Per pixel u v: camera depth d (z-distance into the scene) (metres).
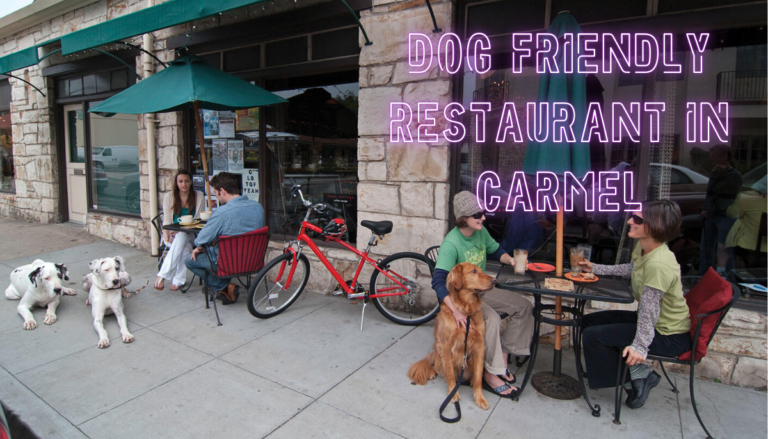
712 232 3.14
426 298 3.93
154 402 2.66
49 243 6.63
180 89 3.72
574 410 2.59
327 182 4.77
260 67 4.95
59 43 6.97
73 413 2.55
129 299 4.41
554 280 2.53
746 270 3.06
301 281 4.30
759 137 2.98
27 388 2.80
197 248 3.88
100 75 6.71
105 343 3.36
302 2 4.39
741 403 2.69
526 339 2.83
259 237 3.86
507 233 3.80
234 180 4.03
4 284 4.88
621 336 2.43
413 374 2.89
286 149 5.02
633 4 3.19
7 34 8.07
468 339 2.60
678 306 2.34
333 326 3.78
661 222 2.26
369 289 3.91
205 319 3.91
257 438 2.34
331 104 4.65
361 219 4.23
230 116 5.37
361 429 2.42
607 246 3.44
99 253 6.14
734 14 2.89
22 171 8.29
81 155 7.47
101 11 6.35
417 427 2.43
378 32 3.97
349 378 2.94
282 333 3.63
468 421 2.48
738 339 2.87
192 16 3.67
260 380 2.91
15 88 8.09
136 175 6.42
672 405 2.66
